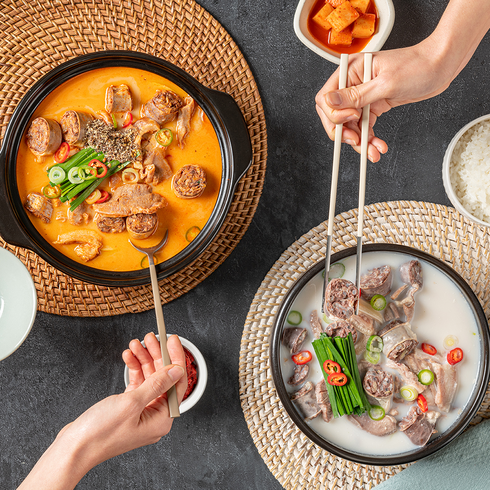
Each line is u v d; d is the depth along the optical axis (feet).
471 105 3.00
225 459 2.96
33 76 2.84
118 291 2.91
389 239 2.93
